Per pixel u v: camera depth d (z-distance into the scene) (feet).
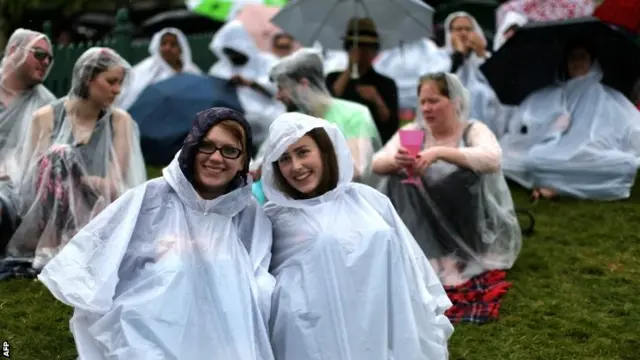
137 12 86.38
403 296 15.87
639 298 23.72
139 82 45.78
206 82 42.32
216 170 15.56
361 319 15.46
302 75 25.84
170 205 15.75
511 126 37.14
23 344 20.17
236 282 15.26
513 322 22.02
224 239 15.62
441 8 68.44
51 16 75.66
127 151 26.12
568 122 35.68
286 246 16.31
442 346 16.43
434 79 25.12
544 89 36.55
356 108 26.20
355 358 15.30
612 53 35.47
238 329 14.88
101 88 25.00
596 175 34.78
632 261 27.14
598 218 32.24
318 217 16.29
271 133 16.34
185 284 14.99
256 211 16.47
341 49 37.88
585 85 35.91
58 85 44.11
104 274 14.80
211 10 70.44
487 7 66.80
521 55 35.83
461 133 25.38
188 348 14.74
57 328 21.16
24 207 25.22
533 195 35.27
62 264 14.97
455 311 22.66
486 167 24.35
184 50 48.08
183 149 15.65
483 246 25.34
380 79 33.60
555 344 20.65
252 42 51.78
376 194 17.21
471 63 39.58
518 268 26.32
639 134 34.86
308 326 15.33
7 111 26.45
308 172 16.33
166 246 15.30
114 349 14.44
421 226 24.97
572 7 45.06
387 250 15.98
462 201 24.66
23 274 24.50
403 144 24.20
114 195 25.26
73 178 25.00
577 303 23.36
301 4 37.58
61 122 25.48
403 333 15.69
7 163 25.96
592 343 20.65
